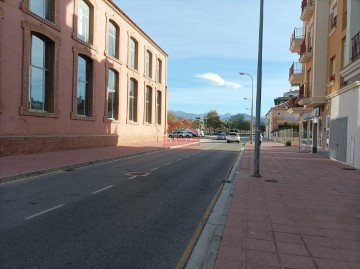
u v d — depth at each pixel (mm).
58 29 21719
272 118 86688
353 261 4867
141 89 38312
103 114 28656
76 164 15930
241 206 8211
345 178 12945
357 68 11617
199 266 4844
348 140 17875
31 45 19844
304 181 12164
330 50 23750
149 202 8898
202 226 6820
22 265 4707
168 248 5539
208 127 129625
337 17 21625
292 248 5355
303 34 32281
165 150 30031
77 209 7922
